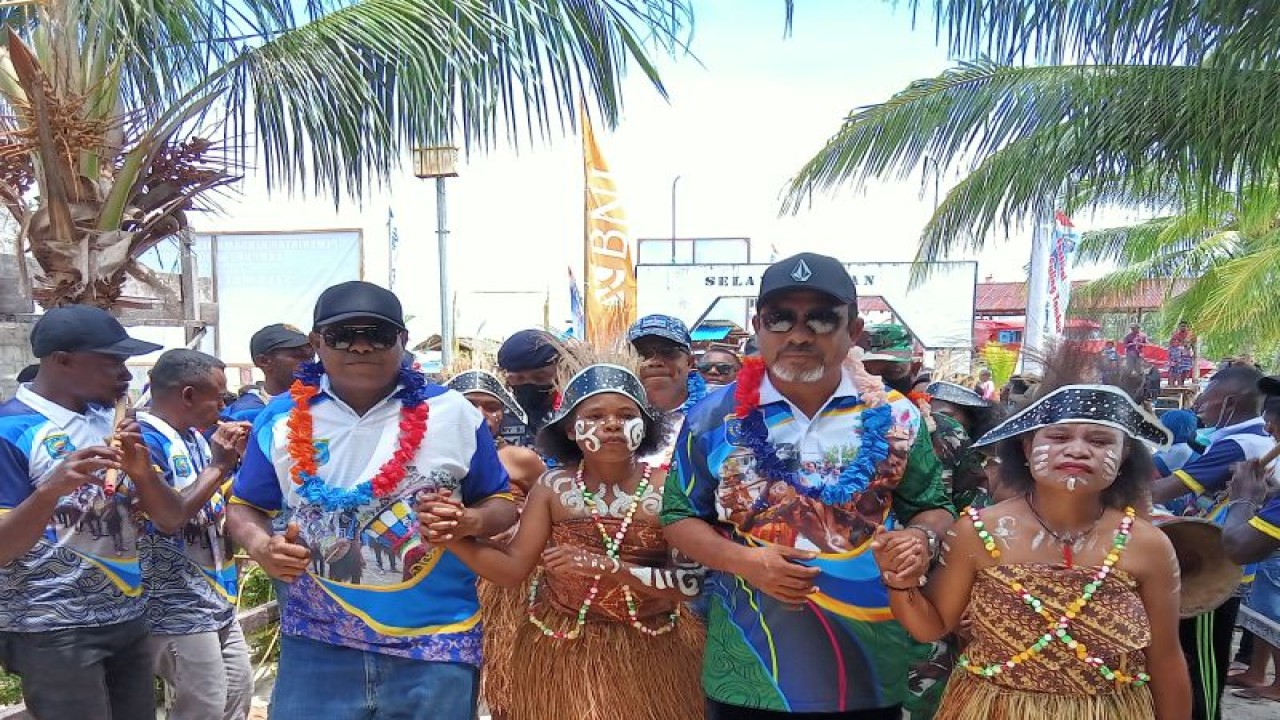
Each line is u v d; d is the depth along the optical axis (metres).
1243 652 5.66
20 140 5.12
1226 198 6.46
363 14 5.51
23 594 2.88
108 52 5.30
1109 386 2.29
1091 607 2.24
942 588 2.41
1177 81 5.41
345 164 5.85
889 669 2.50
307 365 2.73
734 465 2.53
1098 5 4.86
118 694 3.20
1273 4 4.44
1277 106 4.83
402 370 2.72
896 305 14.39
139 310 6.00
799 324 2.42
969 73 6.81
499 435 3.99
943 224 7.58
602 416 2.83
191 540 3.54
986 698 2.33
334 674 2.60
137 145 5.30
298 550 2.43
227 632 3.80
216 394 3.63
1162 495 4.04
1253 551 2.88
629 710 2.93
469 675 2.69
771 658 2.47
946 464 3.47
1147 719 2.26
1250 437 3.97
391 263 11.99
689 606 3.28
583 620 2.99
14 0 5.12
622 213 9.15
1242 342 12.72
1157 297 18.27
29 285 5.19
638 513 2.93
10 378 5.64
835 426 2.53
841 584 2.45
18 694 4.40
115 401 3.05
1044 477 2.24
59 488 2.61
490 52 5.81
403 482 2.60
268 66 5.39
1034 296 11.03
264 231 13.27
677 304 15.60
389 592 2.59
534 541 2.96
